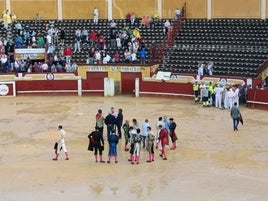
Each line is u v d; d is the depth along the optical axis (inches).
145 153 949.2
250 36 1612.9
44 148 986.7
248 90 1363.2
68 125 1166.3
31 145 1008.9
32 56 1684.3
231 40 1620.3
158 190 759.1
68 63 1635.1
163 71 1578.5
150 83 1547.7
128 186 776.3
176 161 897.5
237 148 973.2
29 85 1592.0
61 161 905.5
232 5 1739.7
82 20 1831.9
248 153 941.2
